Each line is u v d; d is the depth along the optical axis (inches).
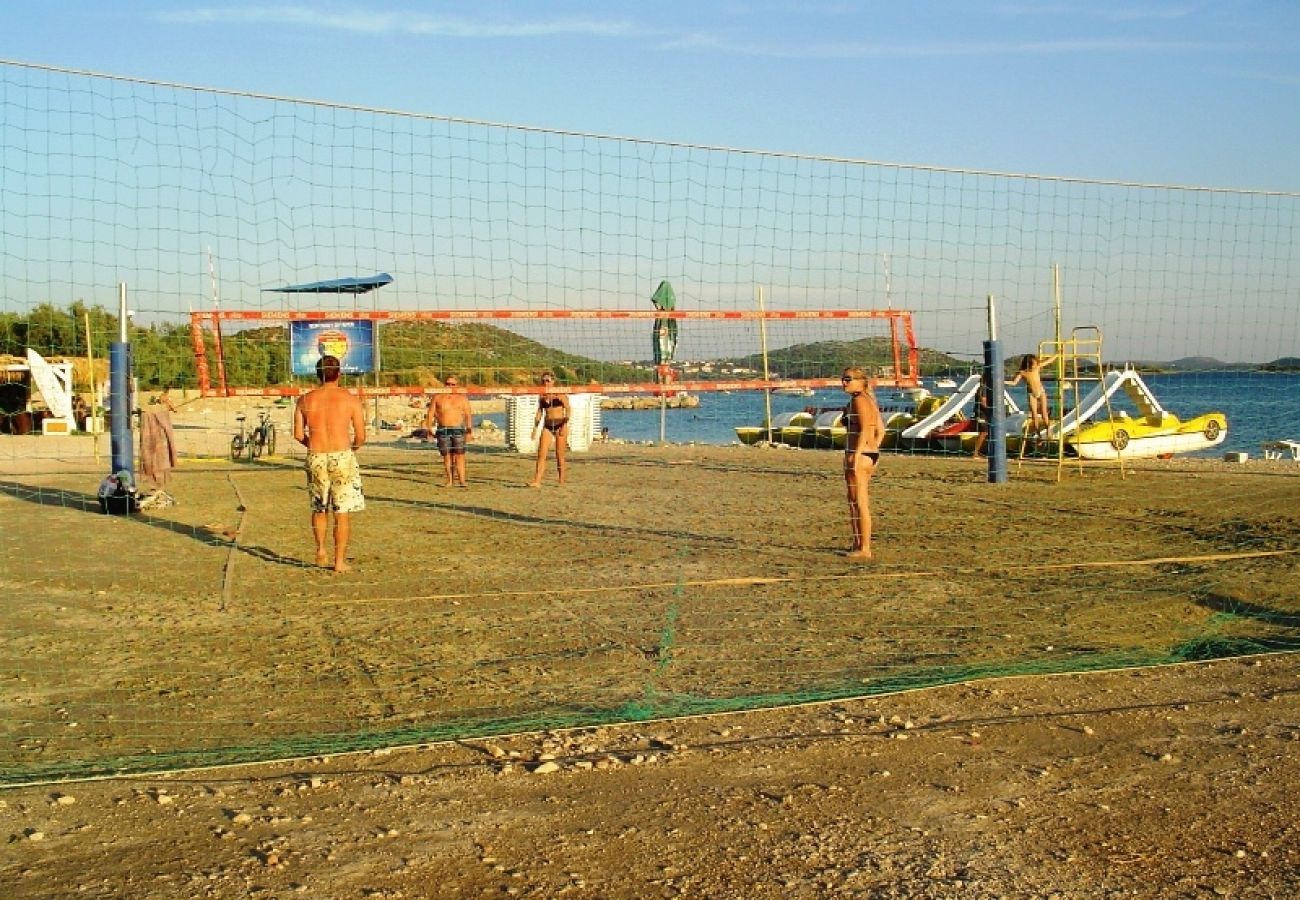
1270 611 307.7
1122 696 232.8
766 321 727.1
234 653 266.8
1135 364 805.2
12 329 764.6
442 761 196.5
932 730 212.1
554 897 149.0
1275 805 178.9
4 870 155.1
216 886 150.9
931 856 160.9
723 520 494.9
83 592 338.0
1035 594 332.2
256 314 646.5
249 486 656.4
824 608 314.5
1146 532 452.1
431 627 293.3
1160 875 155.6
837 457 838.5
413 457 861.2
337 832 167.9
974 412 903.7
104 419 1173.7
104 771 189.9
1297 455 933.8
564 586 347.3
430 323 721.6
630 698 230.8
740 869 156.6
